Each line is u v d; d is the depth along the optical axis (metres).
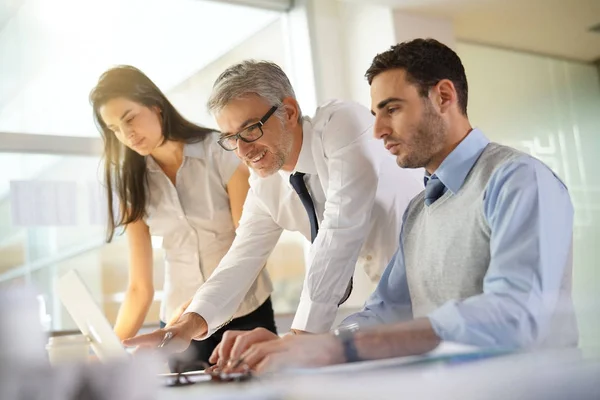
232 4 3.56
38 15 3.03
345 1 3.59
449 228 1.18
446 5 3.50
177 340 1.52
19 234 2.76
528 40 3.97
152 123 1.94
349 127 1.61
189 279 2.08
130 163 1.99
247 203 1.82
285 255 3.30
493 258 1.01
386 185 1.71
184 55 3.33
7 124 2.85
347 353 0.82
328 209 1.58
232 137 1.55
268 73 1.57
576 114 4.12
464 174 1.17
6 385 0.59
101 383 0.61
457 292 1.14
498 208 1.05
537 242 0.99
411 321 0.87
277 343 0.87
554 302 0.93
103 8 3.16
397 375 0.69
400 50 1.27
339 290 1.53
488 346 0.83
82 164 2.89
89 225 2.80
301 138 1.65
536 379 0.68
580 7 3.61
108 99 1.90
